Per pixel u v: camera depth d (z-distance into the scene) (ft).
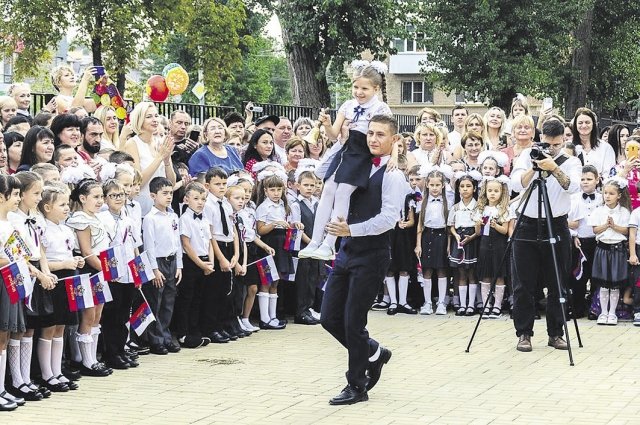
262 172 37.17
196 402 24.61
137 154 32.73
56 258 26.05
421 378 27.48
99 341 29.86
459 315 40.11
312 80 74.43
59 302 25.75
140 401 24.73
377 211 23.88
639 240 37.42
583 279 39.37
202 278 33.14
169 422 22.56
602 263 37.76
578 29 114.21
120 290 28.76
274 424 22.36
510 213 38.70
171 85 42.80
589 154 41.32
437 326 37.19
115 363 28.84
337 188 24.34
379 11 73.26
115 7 91.25
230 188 34.58
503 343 33.40
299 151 39.06
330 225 23.72
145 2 93.66
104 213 28.22
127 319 29.19
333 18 71.87
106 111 34.04
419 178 40.86
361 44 74.54
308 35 72.23
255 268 35.70
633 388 26.16
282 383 26.94
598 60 124.47
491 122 42.22
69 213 27.73
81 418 22.97
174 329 33.09
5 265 23.91
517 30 104.37
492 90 102.73
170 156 33.14
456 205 40.24
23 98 34.40
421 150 42.06
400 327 36.91
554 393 25.52
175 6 93.97
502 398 24.93
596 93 128.26
